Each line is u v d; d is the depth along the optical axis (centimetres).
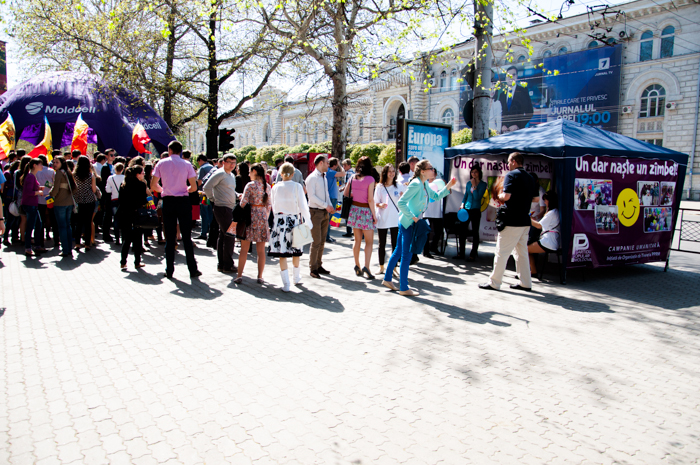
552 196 714
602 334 482
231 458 265
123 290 625
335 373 378
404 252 611
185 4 1518
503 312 550
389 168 718
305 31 1371
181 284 662
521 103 3791
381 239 739
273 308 552
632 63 3394
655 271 819
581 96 3544
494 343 450
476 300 601
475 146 851
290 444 279
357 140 5219
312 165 1597
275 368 386
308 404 328
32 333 459
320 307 559
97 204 938
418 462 264
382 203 721
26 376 365
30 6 1673
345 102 1438
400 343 445
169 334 461
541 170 834
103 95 1482
